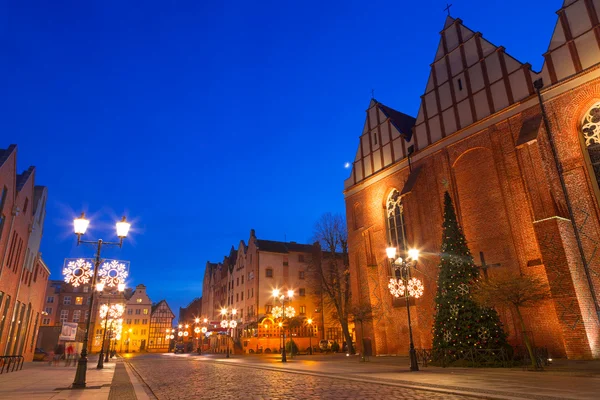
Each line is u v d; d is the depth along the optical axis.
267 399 11.23
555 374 15.86
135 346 100.94
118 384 16.59
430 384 13.31
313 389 13.27
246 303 66.19
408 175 33.62
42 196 37.59
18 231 28.86
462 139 29.50
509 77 27.45
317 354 50.50
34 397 12.06
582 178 22.28
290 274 65.75
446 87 31.81
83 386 15.09
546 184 23.11
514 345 23.30
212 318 87.19
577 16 24.42
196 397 12.05
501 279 19.53
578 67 23.77
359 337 35.75
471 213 27.89
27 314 36.84
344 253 52.81
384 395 11.34
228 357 44.78
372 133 38.91
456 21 32.00
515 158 25.86
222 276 83.94
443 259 24.09
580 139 23.00
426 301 29.06
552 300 22.23
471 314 21.53
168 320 105.69
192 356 55.19
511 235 25.11
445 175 30.16
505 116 26.94
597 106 22.67
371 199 37.19
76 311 93.81
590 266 21.16
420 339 29.55
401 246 33.38
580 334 19.83
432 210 30.55
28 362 38.31
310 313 64.31
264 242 68.44
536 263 23.42
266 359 37.44
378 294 34.50
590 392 10.70
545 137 24.22
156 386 15.56
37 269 39.34
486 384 12.96
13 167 24.94
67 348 37.31
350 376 17.02
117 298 97.19
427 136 32.53
